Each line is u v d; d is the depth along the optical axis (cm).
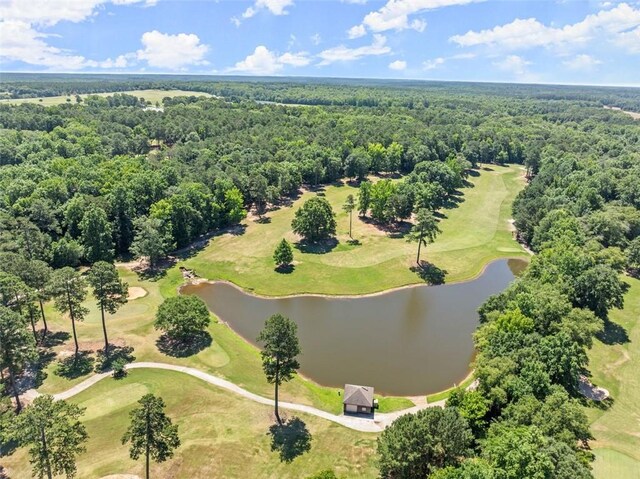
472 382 6181
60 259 9138
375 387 6119
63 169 11988
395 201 12025
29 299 6166
